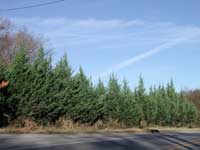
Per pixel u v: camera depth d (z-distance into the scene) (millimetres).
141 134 31484
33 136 22953
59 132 29219
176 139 26062
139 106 51188
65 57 36938
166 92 66562
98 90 43875
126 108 46875
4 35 53500
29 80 30781
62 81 34656
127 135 28984
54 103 32688
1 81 28750
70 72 36688
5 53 52688
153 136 28469
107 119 43062
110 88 45875
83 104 37094
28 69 30906
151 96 59188
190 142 23875
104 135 27859
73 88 36281
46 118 32531
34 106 30828
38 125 31609
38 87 31234
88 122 38719
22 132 26719
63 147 16875
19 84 30047
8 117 29234
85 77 39688
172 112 62094
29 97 30594
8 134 23953
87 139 22422
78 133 29734
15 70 30062
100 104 40250
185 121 65812
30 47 54781
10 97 29234
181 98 67812
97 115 39844
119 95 46281
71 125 33969
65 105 34500
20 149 15273
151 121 56344
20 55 30969
